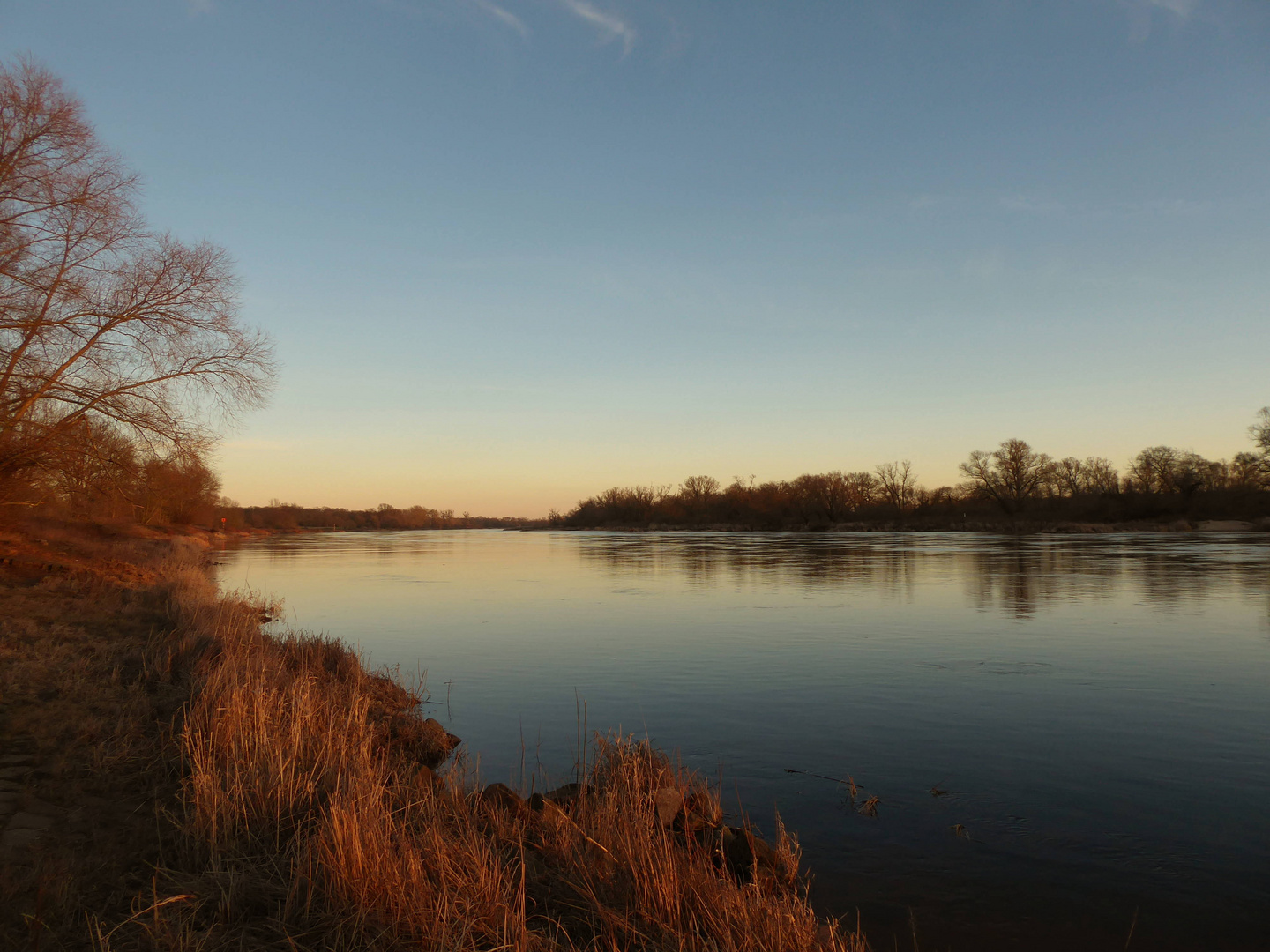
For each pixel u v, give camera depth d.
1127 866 6.69
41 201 21.31
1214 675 14.19
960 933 5.64
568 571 43.16
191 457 24.62
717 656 16.86
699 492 151.38
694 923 5.01
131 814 6.52
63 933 4.47
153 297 22.75
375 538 122.06
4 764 7.24
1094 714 11.71
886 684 13.85
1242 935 5.59
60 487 25.48
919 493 129.50
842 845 7.14
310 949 4.54
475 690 13.89
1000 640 18.09
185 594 20.11
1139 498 101.00
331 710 9.34
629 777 7.41
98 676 11.03
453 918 4.87
